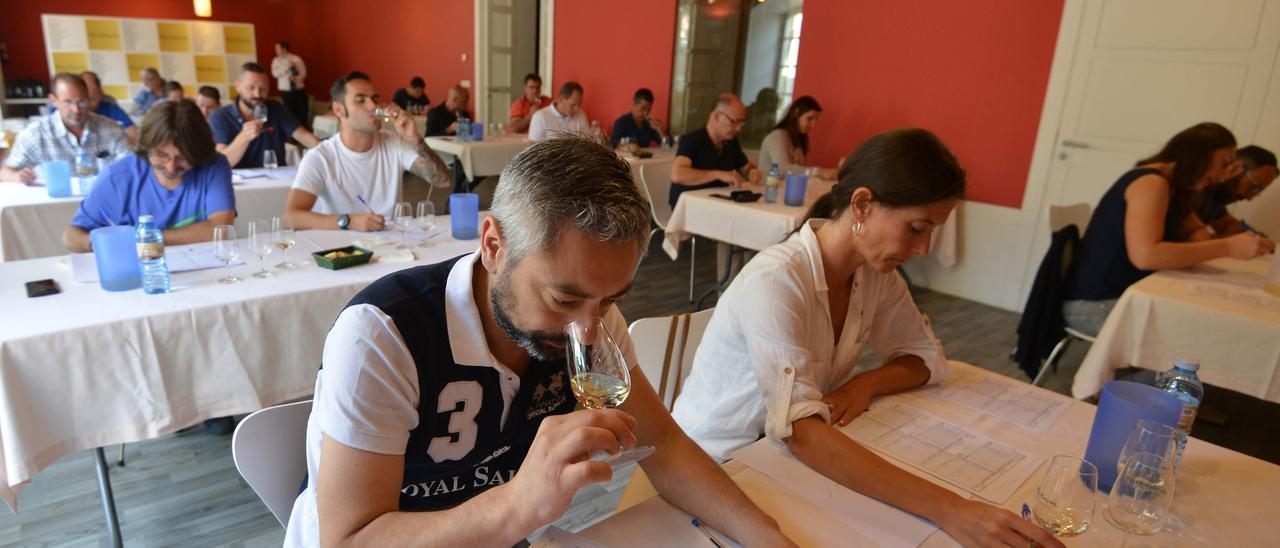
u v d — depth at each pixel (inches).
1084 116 158.7
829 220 53.0
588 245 28.0
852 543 37.4
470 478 39.3
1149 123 151.0
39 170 131.6
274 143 175.0
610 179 28.5
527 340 31.9
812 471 44.1
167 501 80.5
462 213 99.3
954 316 167.0
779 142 180.2
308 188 111.7
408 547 29.6
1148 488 38.3
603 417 29.2
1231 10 138.2
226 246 78.0
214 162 99.8
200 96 202.5
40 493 80.4
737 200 143.6
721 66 237.0
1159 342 86.6
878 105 193.2
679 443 40.6
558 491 27.0
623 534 36.7
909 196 46.2
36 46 382.3
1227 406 122.6
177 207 98.1
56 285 70.5
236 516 78.7
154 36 402.3
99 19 385.7
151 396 64.6
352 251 86.4
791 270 50.6
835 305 55.8
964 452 47.6
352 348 31.7
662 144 235.6
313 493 37.2
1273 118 136.5
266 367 72.3
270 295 71.4
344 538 30.6
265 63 464.8
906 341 59.6
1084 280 105.7
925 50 181.3
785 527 38.4
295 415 44.0
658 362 64.9
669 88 250.7
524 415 39.0
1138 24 149.1
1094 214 106.7
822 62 203.6
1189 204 105.5
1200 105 144.6
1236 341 80.6
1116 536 39.3
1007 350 145.3
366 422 31.3
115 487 82.4
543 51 296.7
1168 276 96.9
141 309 65.2
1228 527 40.6
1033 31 163.0
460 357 34.5
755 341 48.8
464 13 326.6
